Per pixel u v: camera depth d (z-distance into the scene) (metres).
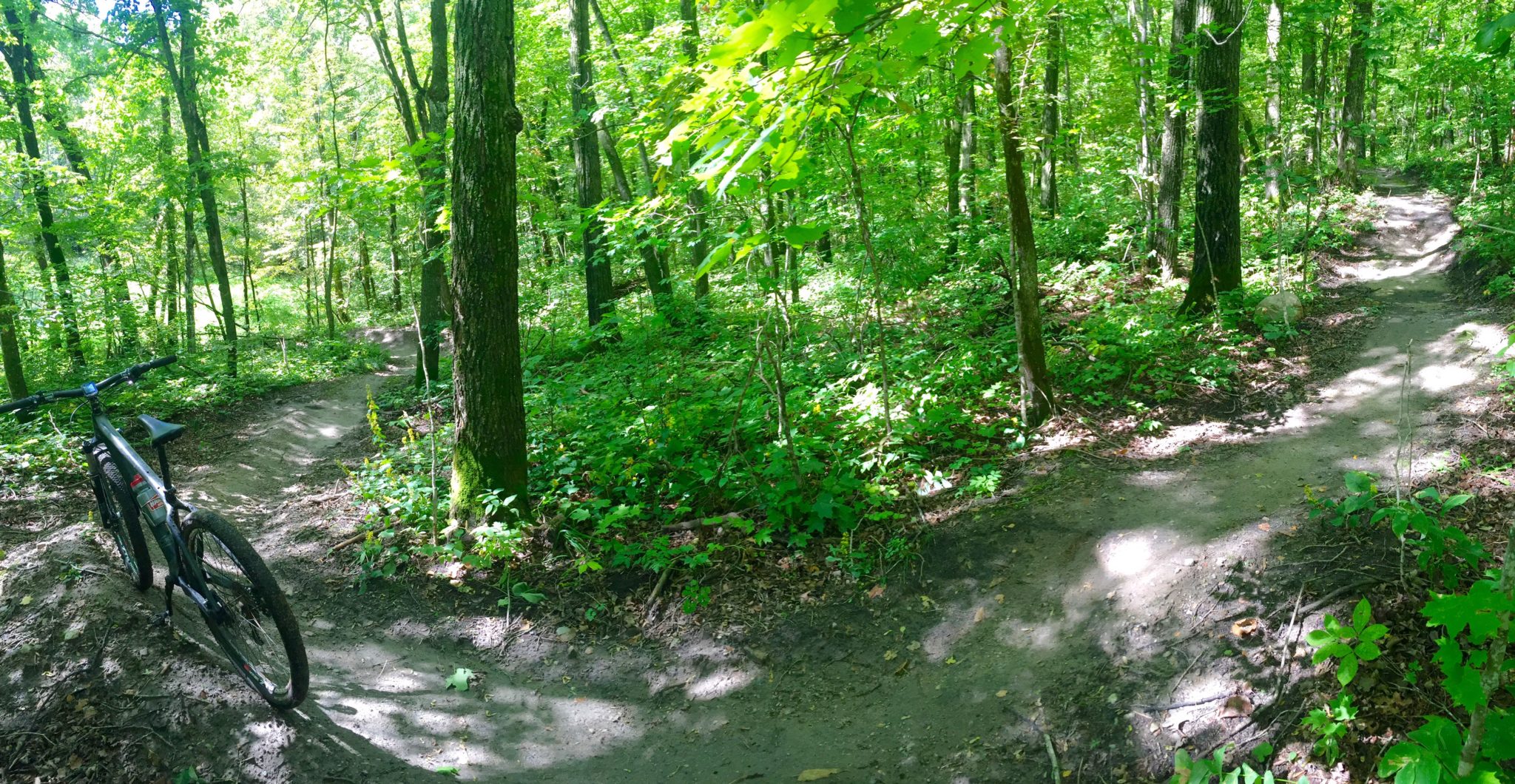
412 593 4.83
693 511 5.68
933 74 7.16
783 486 5.40
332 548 5.41
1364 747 2.98
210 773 3.23
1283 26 12.44
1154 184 14.21
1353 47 16.67
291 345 20.41
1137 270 12.62
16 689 3.47
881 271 8.81
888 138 7.20
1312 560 3.96
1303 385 7.45
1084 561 4.56
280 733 3.46
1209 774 2.97
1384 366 7.61
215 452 9.28
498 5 5.04
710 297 11.86
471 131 5.11
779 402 5.49
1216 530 4.46
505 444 5.32
